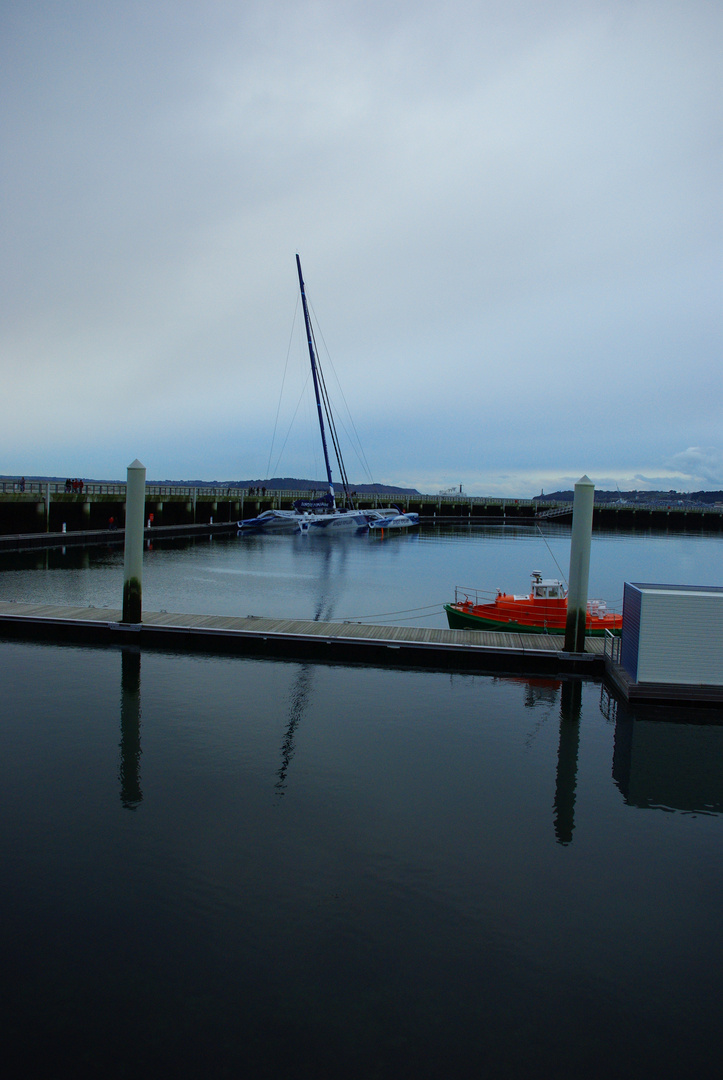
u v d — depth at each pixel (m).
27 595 33.69
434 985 7.24
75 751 13.02
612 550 74.31
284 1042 6.46
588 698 17.30
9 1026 6.54
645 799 11.90
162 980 7.16
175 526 71.38
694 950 7.96
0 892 8.54
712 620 16.48
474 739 14.42
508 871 9.43
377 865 9.41
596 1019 6.89
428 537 81.75
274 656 20.23
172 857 9.43
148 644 21.03
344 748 13.62
